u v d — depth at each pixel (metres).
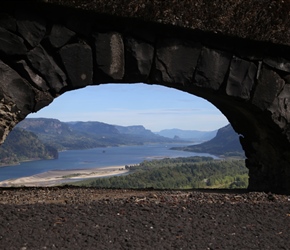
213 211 6.11
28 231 4.80
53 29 6.75
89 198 6.84
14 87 6.61
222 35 7.79
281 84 8.55
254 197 7.54
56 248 4.43
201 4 7.38
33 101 6.81
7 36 6.47
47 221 5.15
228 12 7.60
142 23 7.30
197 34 7.75
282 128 8.73
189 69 7.82
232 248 4.81
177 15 7.31
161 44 7.56
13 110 6.65
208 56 7.93
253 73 8.34
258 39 7.98
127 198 6.70
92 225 5.12
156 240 4.84
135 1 6.94
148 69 7.54
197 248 4.73
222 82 8.13
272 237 5.27
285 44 8.21
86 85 7.15
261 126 9.48
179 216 5.71
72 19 6.88
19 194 7.34
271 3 7.79
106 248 4.52
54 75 6.87
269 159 10.12
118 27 7.24
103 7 6.80
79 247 4.49
